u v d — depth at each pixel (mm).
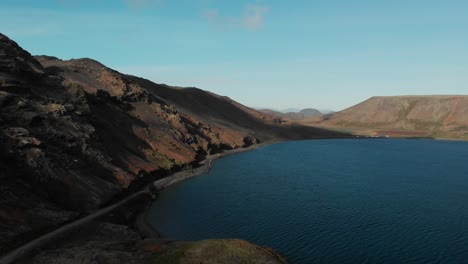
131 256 50969
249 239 64438
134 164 105125
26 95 90062
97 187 79250
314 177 123750
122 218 73250
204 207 85062
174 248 52906
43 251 50844
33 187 66125
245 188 105312
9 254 48844
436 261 55688
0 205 56031
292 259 56000
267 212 80812
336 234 66750
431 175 129250
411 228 70375
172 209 83500
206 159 160875
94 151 91688
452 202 90562
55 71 154250
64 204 68250
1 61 96438
